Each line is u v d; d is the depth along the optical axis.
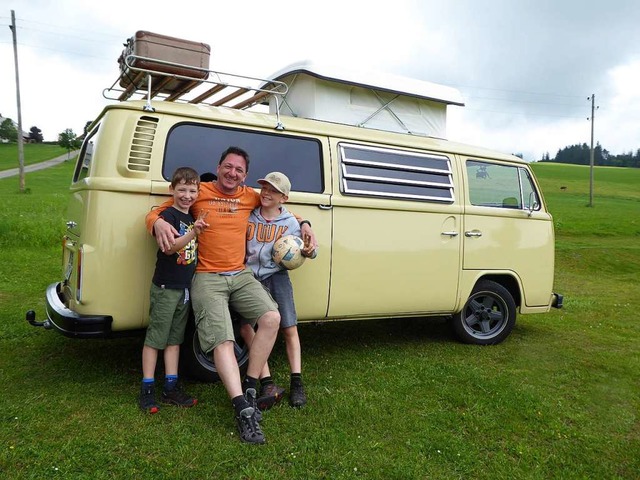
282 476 2.90
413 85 5.63
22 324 5.50
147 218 3.49
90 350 4.78
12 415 3.40
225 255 3.57
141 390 3.58
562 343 5.84
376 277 4.76
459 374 4.56
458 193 5.27
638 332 6.56
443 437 3.43
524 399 4.09
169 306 3.51
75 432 3.22
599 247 16.61
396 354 5.11
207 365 4.04
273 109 5.89
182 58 4.23
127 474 2.82
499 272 5.55
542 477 3.08
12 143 94.00
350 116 5.37
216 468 2.92
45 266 9.01
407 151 4.99
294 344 3.90
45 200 21.17
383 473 2.99
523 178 5.81
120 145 3.66
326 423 3.52
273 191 3.68
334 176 4.54
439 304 5.19
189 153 3.92
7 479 2.72
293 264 3.76
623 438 3.62
